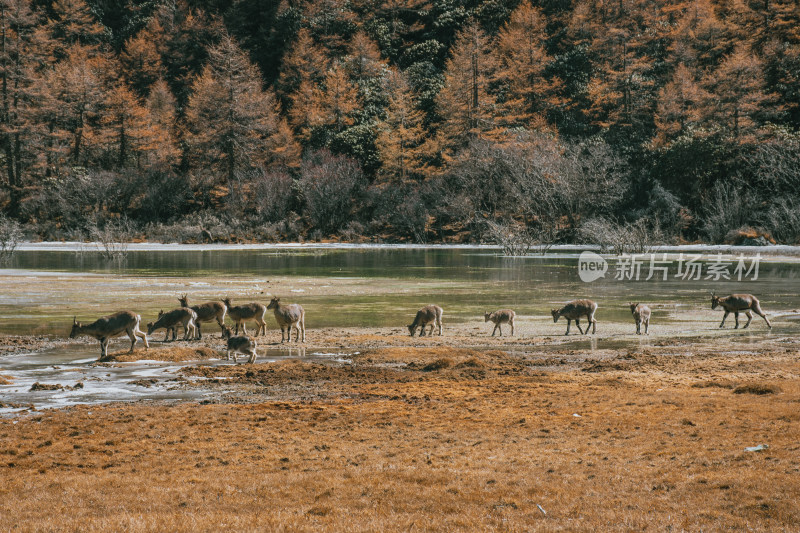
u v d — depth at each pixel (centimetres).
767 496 702
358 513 687
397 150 9694
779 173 7256
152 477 816
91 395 1310
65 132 10250
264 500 734
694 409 1119
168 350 1733
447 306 2762
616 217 7938
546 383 1397
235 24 14488
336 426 1065
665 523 644
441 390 1338
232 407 1200
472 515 679
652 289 3375
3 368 1571
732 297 2256
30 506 712
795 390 1245
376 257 6091
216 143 10406
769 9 9681
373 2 14012
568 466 838
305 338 2031
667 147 8369
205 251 7175
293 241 8919
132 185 9575
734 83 8219
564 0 12912
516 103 10131
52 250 7006
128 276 4009
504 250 6656
